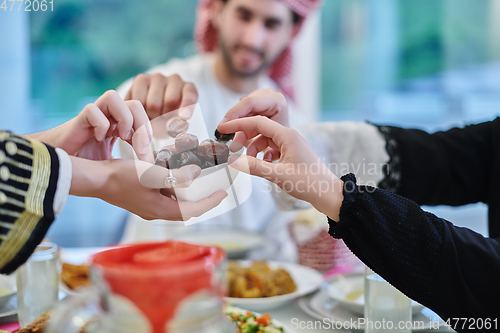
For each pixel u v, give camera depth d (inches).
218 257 13.3
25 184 18.1
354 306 29.8
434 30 110.8
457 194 34.8
